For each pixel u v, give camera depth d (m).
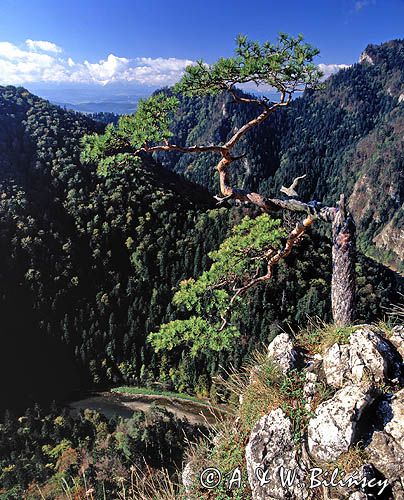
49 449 47.53
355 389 5.08
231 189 8.54
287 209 8.25
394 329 6.29
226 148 8.05
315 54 7.17
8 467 43.88
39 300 76.75
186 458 6.63
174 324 8.85
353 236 7.29
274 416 5.46
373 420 4.97
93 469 32.22
